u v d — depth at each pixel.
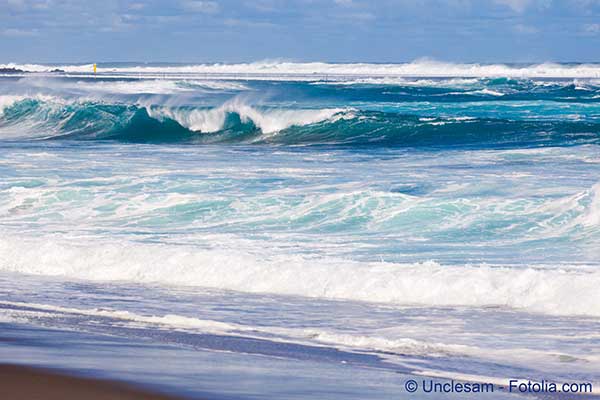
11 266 48.50
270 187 69.31
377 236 52.88
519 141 107.38
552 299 37.81
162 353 29.38
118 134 133.00
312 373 27.12
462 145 105.00
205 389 24.53
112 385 24.41
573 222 54.00
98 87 189.75
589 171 75.19
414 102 180.00
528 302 38.12
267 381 25.89
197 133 132.00
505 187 66.38
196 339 31.95
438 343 31.86
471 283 39.78
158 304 39.12
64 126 140.88
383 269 42.41
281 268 43.56
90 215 60.75
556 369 28.38
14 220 59.72
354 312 37.41
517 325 34.75
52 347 29.81
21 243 50.66
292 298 40.47
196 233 54.59
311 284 41.94
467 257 47.28
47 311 37.19
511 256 47.38
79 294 41.47
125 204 62.94
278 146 109.94
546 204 57.41
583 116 142.00
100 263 47.22
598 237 51.00
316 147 107.25
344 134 121.69
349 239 52.19
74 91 172.00
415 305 38.81
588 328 34.09
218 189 68.81
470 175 74.12
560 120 133.00
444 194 64.44
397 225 55.38
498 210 57.28
